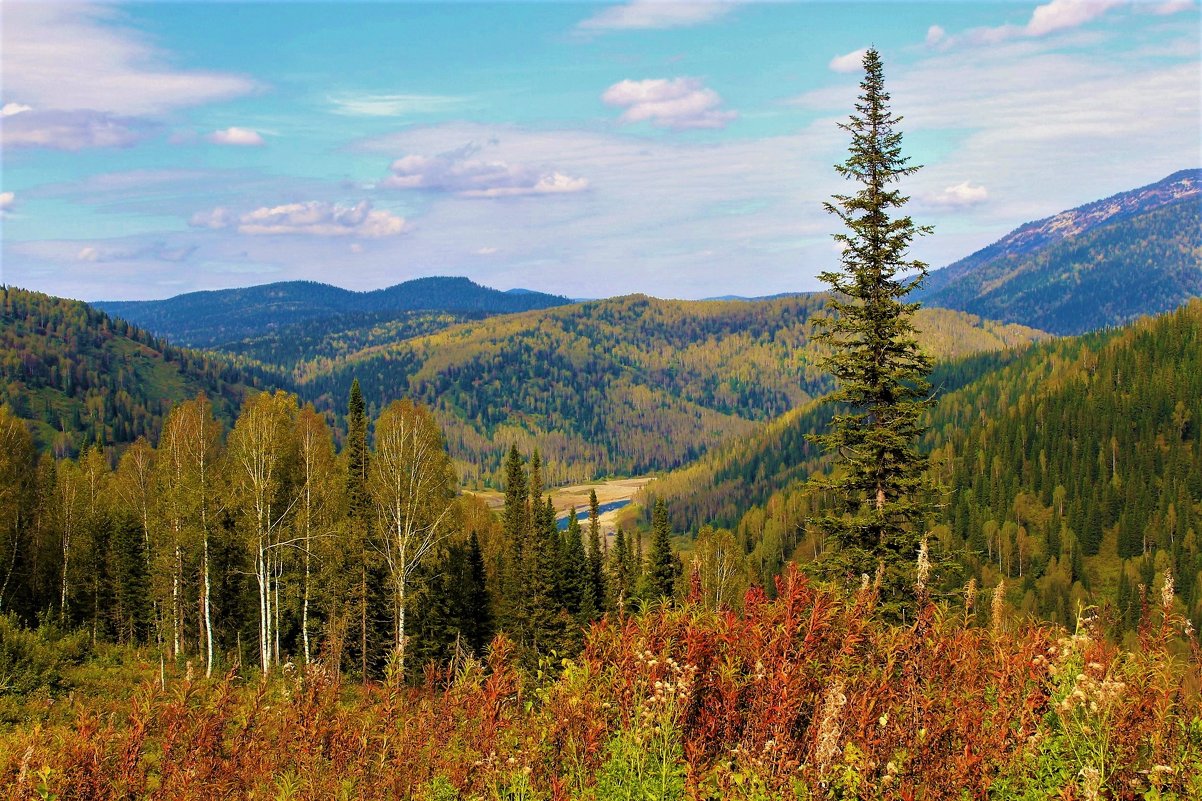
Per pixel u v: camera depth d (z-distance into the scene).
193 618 43.56
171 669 31.11
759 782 6.14
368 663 37.47
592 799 6.86
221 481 36.50
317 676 9.98
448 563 41.41
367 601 37.50
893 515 17.50
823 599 8.53
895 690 7.41
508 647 9.26
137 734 8.48
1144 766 6.36
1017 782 6.27
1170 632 7.16
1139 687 6.72
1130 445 170.75
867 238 18.48
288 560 37.41
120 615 51.16
